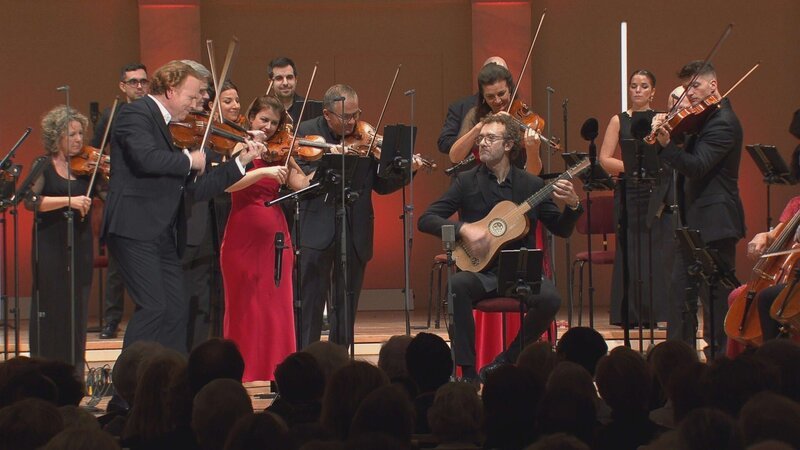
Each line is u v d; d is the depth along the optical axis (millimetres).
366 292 18547
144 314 10438
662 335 14430
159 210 10516
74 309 11773
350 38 18609
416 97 18672
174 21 17672
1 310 17469
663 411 7363
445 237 11523
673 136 12367
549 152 13211
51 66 18156
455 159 13172
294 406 7090
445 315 15594
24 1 18094
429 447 6547
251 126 11977
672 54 18484
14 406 5699
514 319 12977
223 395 6207
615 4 18469
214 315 12359
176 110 10719
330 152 12656
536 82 18469
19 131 18094
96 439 5023
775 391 6379
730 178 12516
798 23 18438
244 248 11859
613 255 15164
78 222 12297
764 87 18438
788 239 10914
